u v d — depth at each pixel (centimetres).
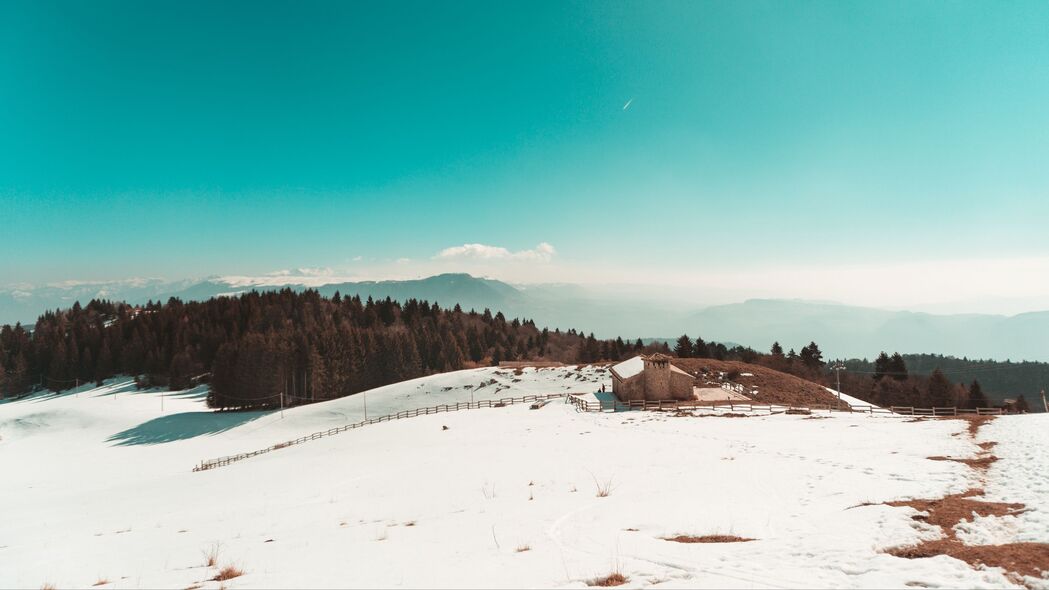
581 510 1798
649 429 4188
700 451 3056
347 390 10481
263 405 9381
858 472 2100
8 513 3456
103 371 13125
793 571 1060
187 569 1450
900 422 3838
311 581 1195
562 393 7844
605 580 1065
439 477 2852
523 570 1169
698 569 1098
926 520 1366
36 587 1406
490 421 5575
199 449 6912
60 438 8175
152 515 2788
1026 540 1162
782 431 3656
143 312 16400
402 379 11462
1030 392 17525
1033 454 2078
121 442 7738
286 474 3856
